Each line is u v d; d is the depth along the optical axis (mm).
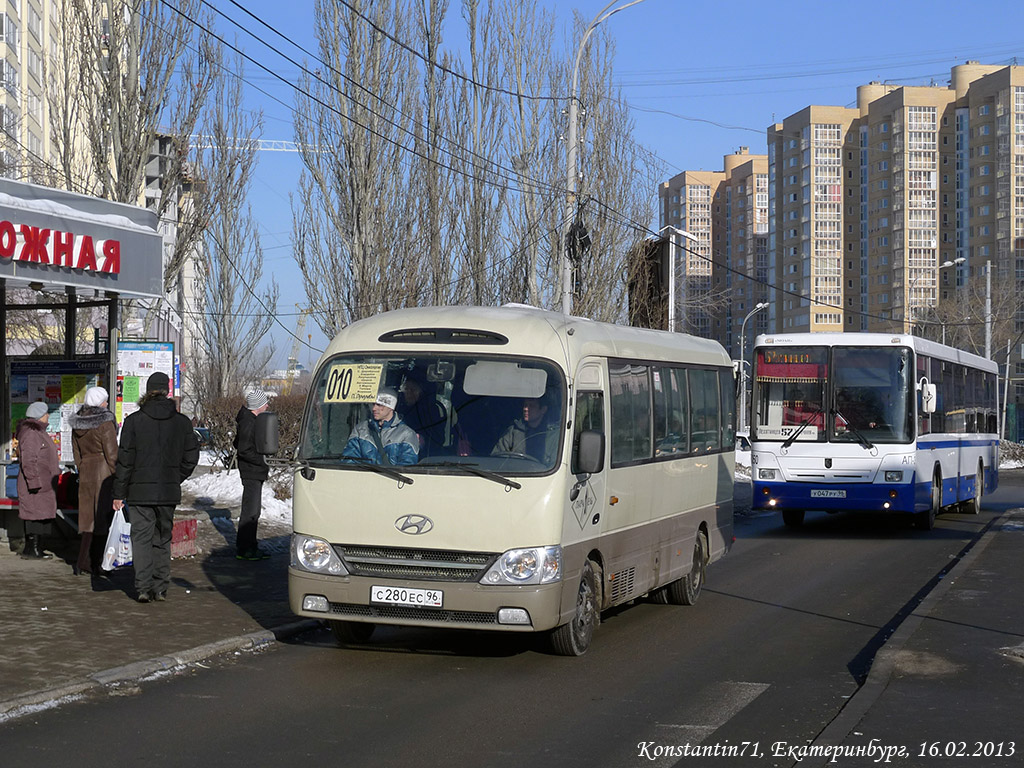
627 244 34312
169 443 11492
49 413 14891
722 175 166250
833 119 132500
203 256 43156
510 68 33594
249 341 43781
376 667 9266
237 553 14984
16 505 14539
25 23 45719
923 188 124000
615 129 34250
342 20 31812
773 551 18688
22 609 10906
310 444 9555
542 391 9406
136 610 11078
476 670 9203
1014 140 114000
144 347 16047
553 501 9031
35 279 12953
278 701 8039
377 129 31859
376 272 31828
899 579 15156
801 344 20859
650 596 12930
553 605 9008
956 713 7609
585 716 7715
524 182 33438
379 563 9133
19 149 31812
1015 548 17250
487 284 33031
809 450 20625
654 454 11688
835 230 132375
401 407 9445
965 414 25484
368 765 6520
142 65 27797
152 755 6645
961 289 87438
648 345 11891
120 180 27734
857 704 7848
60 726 7246
